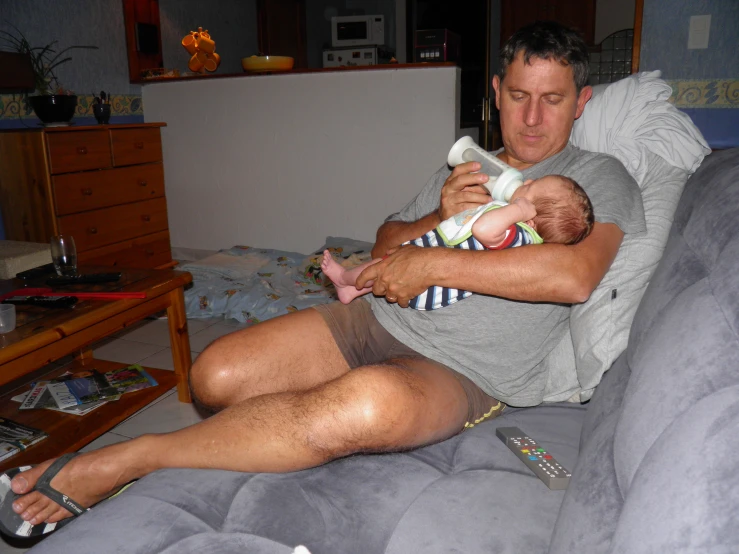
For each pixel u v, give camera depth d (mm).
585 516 750
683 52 2729
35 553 862
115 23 3836
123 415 1825
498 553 847
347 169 3650
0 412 1825
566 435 1182
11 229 2924
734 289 725
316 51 6395
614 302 1186
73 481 1097
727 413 580
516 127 1327
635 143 1375
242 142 3867
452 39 4230
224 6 4965
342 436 997
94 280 1950
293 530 901
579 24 5832
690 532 521
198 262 3590
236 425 1032
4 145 2805
